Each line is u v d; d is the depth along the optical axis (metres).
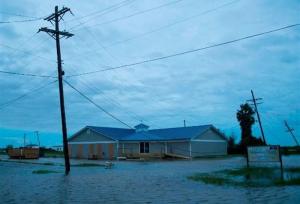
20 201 13.04
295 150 66.31
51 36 29.06
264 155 23.64
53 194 14.73
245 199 11.98
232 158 49.03
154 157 54.19
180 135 55.66
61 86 28.97
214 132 59.62
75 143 62.38
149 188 16.03
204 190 14.70
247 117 66.81
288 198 11.88
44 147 88.44
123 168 31.67
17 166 36.91
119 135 59.88
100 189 16.08
